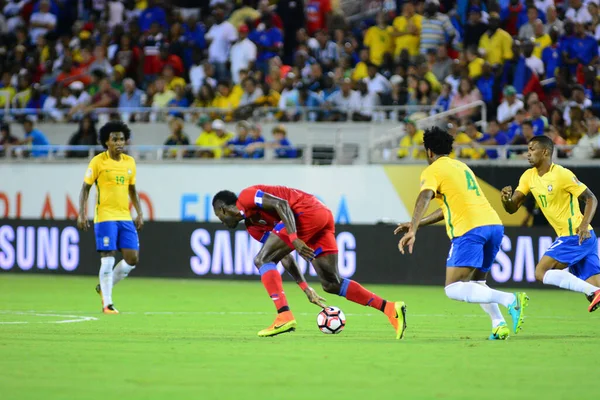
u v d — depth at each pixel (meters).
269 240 33.25
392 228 64.19
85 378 22.97
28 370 24.27
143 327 37.00
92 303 49.56
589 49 72.69
